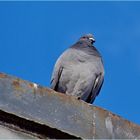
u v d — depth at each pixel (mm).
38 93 10453
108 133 10883
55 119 10359
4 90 10133
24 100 10227
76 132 10445
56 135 10281
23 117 10039
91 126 10719
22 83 10391
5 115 9961
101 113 11016
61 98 10664
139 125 11406
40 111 10289
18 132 10000
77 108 10758
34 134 10133
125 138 11070
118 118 11211
